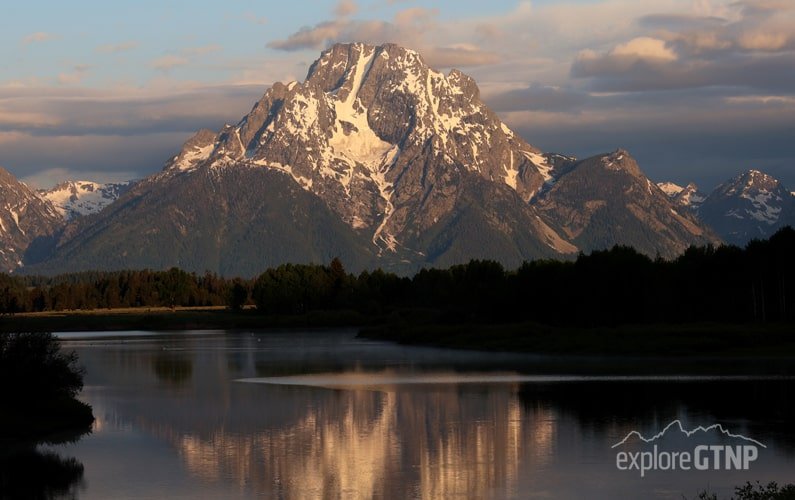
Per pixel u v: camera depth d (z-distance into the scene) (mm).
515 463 98125
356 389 159375
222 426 121500
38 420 119562
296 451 105375
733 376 170875
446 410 132750
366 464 98750
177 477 93812
